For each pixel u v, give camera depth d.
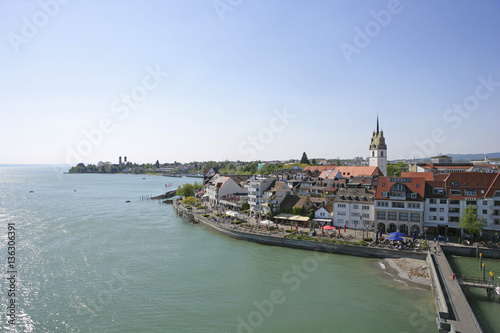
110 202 172.12
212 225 102.31
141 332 43.06
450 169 145.75
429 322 45.53
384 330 43.66
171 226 107.94
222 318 46.53
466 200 79.56
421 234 81.44
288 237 82.25
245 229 92.88
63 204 160.50
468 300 51.97
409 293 54.69
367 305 50.50
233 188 146.75
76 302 51.00
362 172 148.62
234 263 69.31
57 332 42.94
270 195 109.06
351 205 92.25
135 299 52.06
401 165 187.88
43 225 105.62
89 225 106.81
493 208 77.19
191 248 80.62
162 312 48.09
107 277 60.91
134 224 110.31
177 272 63.78
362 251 73.44
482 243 73.38
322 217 97.44
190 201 150.88
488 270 62.25
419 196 83.19
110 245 82.12
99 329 43.62
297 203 104.19
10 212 132.25
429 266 63.50
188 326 44.47
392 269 64.44
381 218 86.38
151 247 81.06
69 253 74.88
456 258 69.69
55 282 58.31
